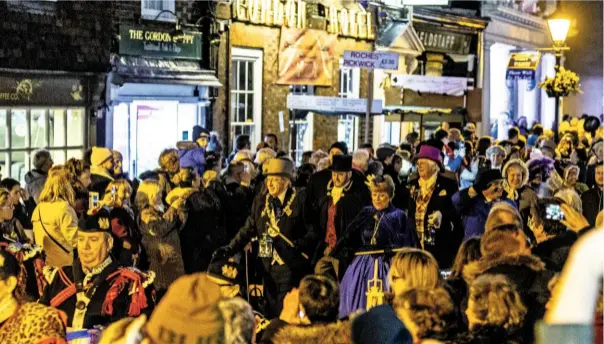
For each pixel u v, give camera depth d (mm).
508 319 5453
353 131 26750
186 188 12344
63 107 17438
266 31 22969
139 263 9727
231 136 22312
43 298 7887
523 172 11938
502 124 38500
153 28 19578
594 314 3322
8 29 16203
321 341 5973
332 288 6117
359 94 26250
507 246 6766
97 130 18500
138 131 19859
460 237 11594
